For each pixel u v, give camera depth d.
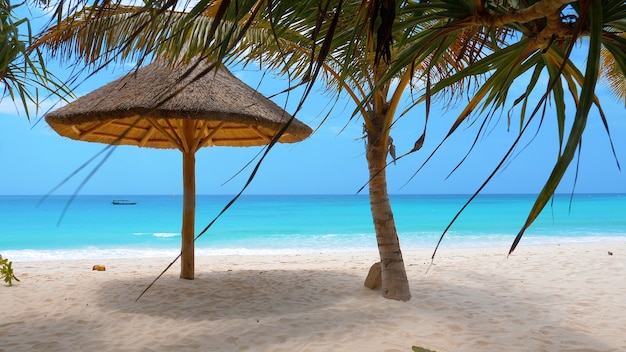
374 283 6.34
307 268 8.91
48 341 4.46
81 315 5.27
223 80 6.42
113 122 7.27
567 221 30.05
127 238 20.78
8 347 4.29
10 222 30.45
